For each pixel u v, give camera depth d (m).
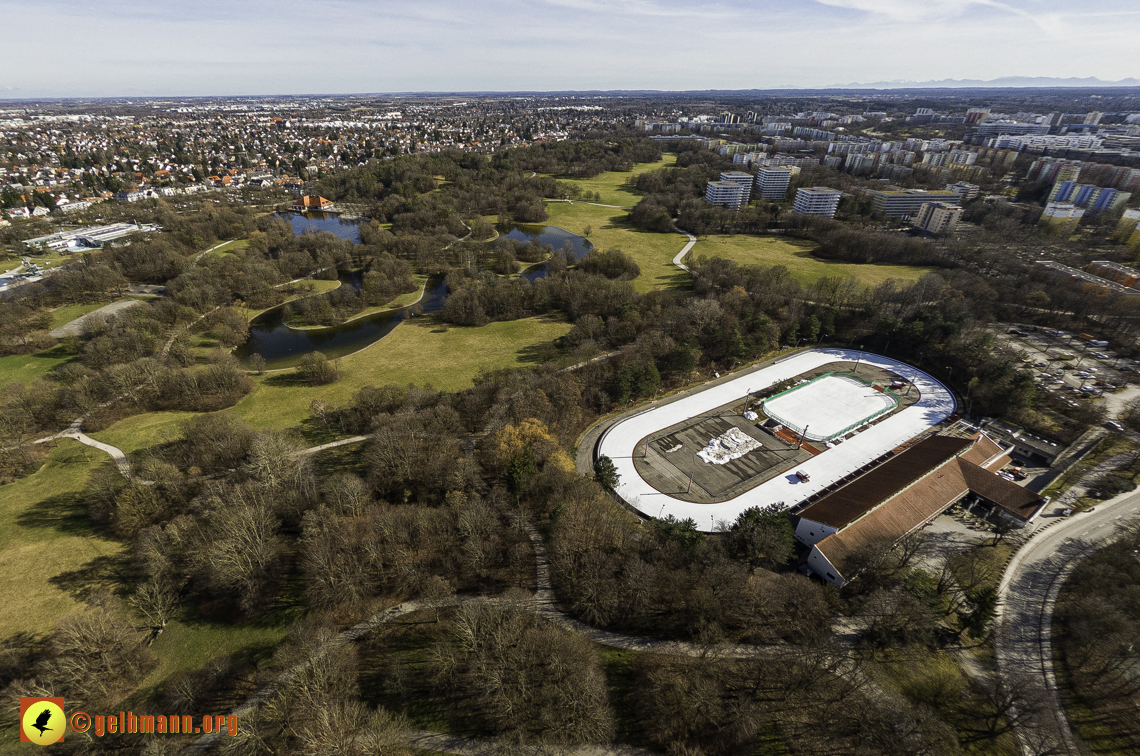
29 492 125.44
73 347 182.88
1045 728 79.00
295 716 73.88
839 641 90.88
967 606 98.06
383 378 179.00
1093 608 93.19
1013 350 185.88
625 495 127.62
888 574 100.94
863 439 149.62
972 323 191.38
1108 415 153.88
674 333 192.38
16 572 103.94
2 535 112.88
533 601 95.69
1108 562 106.69
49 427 148.25
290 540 109.31
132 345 179.38
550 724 73.69
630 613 92.31
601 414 158.62
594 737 73.62
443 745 74.19
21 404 146.25
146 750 67.88
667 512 122.88
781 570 108.06
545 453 124.19
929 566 108.56
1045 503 116.69
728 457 140.75
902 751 71.81
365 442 144.75
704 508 124.38
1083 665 88.69
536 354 195.25
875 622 90.50
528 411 139.38
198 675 82.19
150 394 158.62
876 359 192.62
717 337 186.25
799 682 81.31
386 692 80.75
